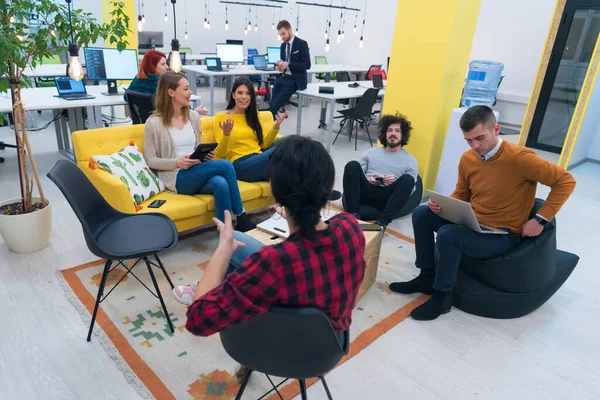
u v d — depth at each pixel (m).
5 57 2.08
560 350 2.06
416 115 3.62
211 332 0.95
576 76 5.55
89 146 2.54
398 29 3.55
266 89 7.72
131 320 2.04
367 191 3.08
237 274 0.93
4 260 2.45
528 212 2.15
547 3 6.53
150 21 10.32
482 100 4.86
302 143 0.93
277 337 1.05
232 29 11.73
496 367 1.92
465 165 2.27
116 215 2.09
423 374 1.85
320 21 10.32
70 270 2.39
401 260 2.83
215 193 2.61
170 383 1.70
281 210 1.01
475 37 7.44
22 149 2.44
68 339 1.89
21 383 1.65
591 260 3.02
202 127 3.09
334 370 1.83
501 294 2.23
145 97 3.62
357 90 5.86
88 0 8.48
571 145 4.81
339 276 0.98
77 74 2.60
